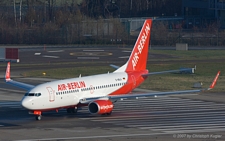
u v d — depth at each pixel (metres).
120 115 162.25
